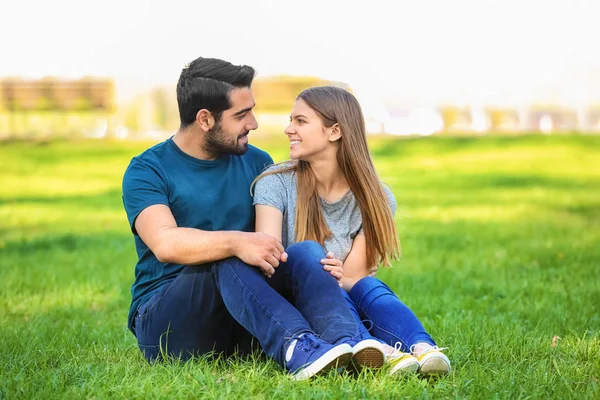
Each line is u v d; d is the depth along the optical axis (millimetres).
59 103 33875
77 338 5398
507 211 14758
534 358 4574
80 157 26453
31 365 4461
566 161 24219
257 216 4629
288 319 3906
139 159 4578
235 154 4684
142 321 4398
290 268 4156
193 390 3791
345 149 4609
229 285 4027
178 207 4559
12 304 7094
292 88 33781
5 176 22109
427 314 6391
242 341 4438
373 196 4641
